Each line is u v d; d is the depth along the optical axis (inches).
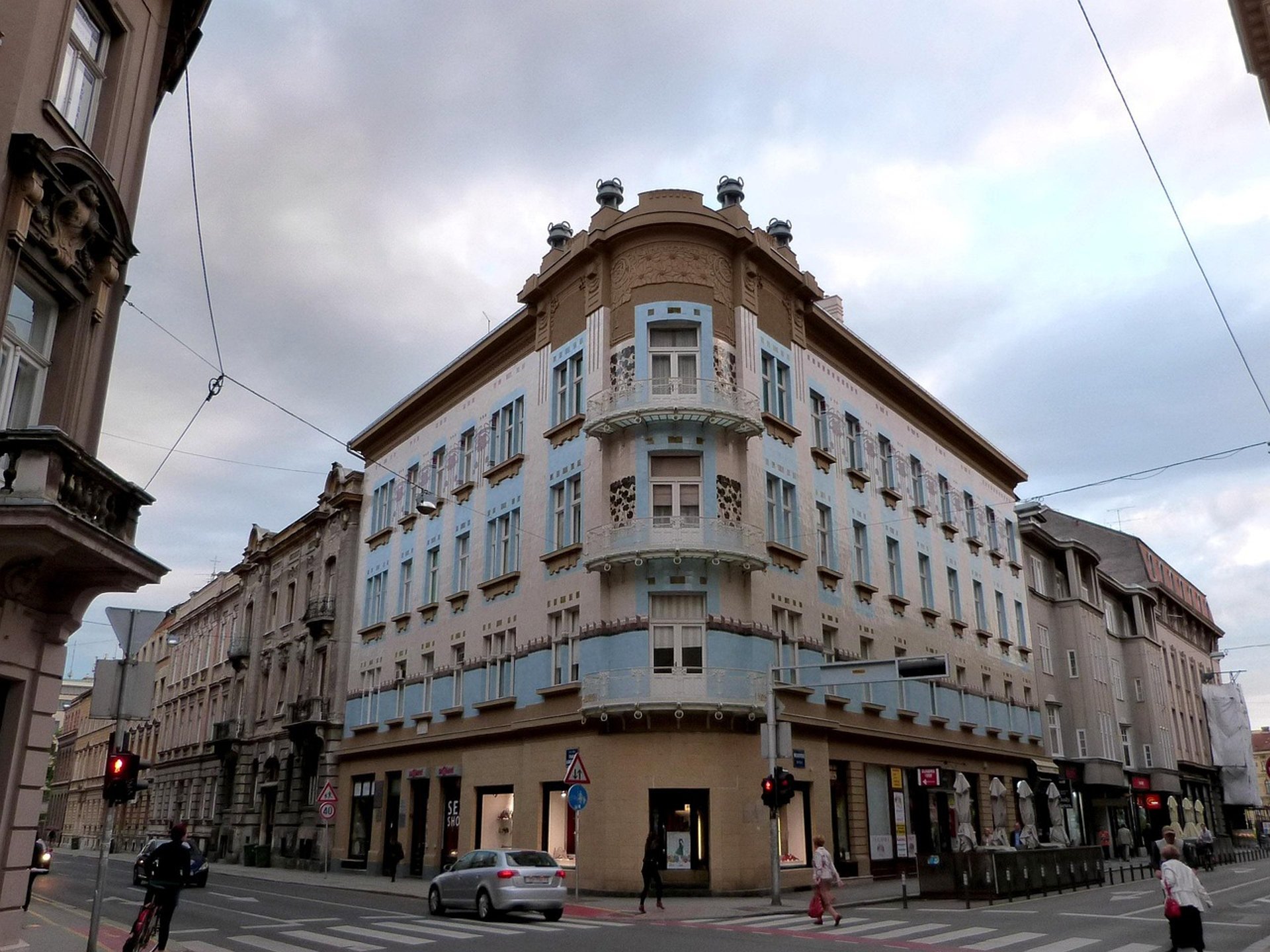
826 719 1097.4
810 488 1181.1
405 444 1545.3
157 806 2321.6
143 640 497.4
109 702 483.5
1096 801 1873.8
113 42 539.5
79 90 509.7
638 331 1067.3
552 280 1214.3
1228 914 793.6
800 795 1056.8
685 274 1083.3
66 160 466.3
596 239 1125.7
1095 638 1956.2
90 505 444.8
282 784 1672.0
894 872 1179.9
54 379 487.2
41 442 407.5
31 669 462.0
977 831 1400.1
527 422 1232.8
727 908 823.7
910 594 1355.8
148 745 2532.0
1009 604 1686.8
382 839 1362.0
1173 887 531.2
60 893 1006.4
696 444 1032.2
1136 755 2135.8
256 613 1966.0
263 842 1738.4
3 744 446.9
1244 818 2847.0
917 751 1304.1
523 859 756.0
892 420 1425.9
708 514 1010.7
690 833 951.6
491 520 1264.8
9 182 433.7
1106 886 1112.2
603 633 1010.1
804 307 1242.0
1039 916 748.0
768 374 1154.0
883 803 1208.2
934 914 780.0
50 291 484.1
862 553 1274.6
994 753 1487.5
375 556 1558.8
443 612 1326.3
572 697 1036.5
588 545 1043.3
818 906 712.4
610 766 970.1
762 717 979.9
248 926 690.2
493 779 1139.9
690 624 995.3
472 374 1391.5
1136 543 2461.9
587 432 1054.4
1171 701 2391.7
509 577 1186.0
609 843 948.0
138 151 554.3
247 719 1861.5
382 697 1433.3
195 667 2293.3
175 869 520.7
